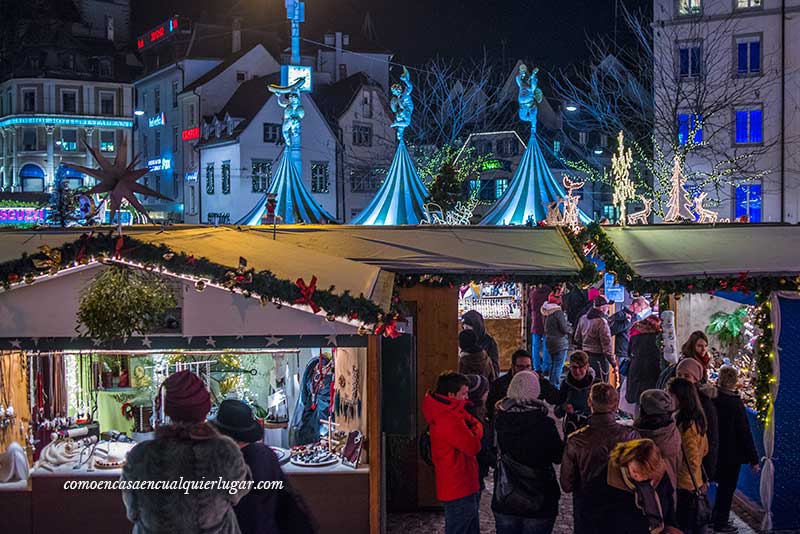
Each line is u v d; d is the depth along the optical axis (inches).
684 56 1400.1
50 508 273.4
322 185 1905.8
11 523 273.6
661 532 221.8
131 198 272.7
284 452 291.6
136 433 296.8
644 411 251.1
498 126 1824.6
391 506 346.0
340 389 298.4
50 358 296.2
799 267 332.8
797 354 325.1
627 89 1616.6
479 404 294.4
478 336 447.5
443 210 831.7
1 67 2377.0
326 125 1899.6
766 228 405.7
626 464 221.6
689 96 1385.3
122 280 254.7
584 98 1784.0
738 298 363.6
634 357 429.4
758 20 1370.6
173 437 175.6
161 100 2322.8
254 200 1924.2
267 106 1926.7
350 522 275.3
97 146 2346.2
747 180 1369.3
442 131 1823.3
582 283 365.1
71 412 299.9
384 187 866.1
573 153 1769.2
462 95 1817.2
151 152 2368.4
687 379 279.9
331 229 409.1
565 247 392.2
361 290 263.9
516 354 343.3
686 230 403.5
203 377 304.5
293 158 932.0
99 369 301.6
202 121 2075.5
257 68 2128.4
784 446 323.0
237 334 262.4
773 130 1369.3
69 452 282.8
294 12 982.4
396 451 344.5
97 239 251.6
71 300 261.3
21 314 260.4
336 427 300.5
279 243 338.6
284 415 301.9
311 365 307.3
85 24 2519.7
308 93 1888.5
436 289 351.9
